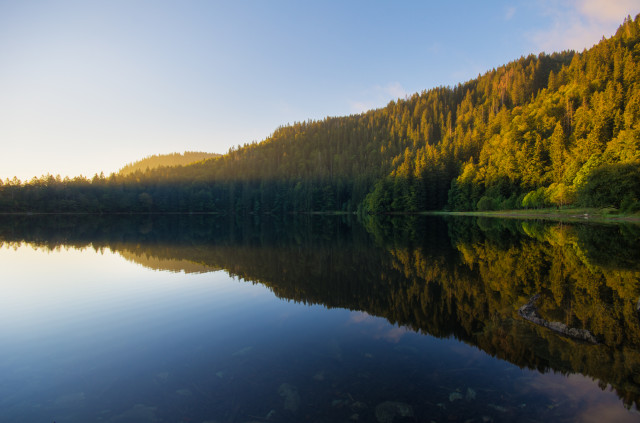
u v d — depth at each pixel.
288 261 21.28
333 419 5.18
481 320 9.59
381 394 5.87
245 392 6.10
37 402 5.93
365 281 15.28
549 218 52.12
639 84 71.50
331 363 7.19
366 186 117.19
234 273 17.61
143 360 7.60
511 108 134.75
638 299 10.31
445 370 6.69
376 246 27.69
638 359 6.68
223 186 147.88
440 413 5.24
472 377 6.36
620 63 86.50
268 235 41.69
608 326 8.27
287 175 154.75
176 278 16.52
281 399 5.80
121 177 146.88
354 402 5.64
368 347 8.00
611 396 5.50
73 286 15.09
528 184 73.25
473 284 13.80
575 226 36.94
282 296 12.98
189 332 9.34
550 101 100.44
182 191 137.88
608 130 60.91
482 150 97.00
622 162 46.31
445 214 82.31
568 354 7.07
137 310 11.50
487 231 35.88
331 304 11.83
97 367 7.29
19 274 17.80
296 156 187.88
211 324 9.98
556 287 12.37
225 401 5.82
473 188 83.38
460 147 105.88
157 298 12.95
